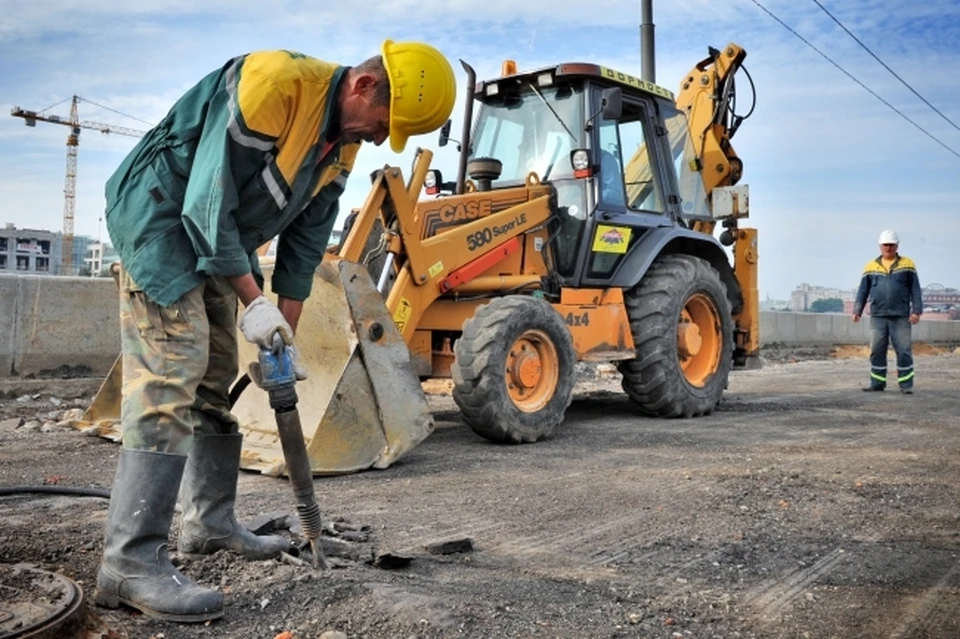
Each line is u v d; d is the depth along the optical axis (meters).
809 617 2.66
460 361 5.62
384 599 2.52
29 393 7.12
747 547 3.38
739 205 8.31
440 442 5.80
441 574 2.90
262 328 2.46
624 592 2.81
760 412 7.68
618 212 6.97
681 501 4.09
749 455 5.36
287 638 2.29
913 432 6.45
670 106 7.88
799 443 5.86
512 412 5.66
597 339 6.65
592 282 6.80
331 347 4.91
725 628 2.54
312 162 2.60
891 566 3.18
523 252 6.61
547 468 4.89
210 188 2.35
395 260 5.85
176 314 2.49
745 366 8.39
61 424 6.01
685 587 2.89
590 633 2.42
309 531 2.73
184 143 2.49
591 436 6.12
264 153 2.46
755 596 2.83
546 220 6.71
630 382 7.12
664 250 7.66
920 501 4.18
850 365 14.71
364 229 5.55
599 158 6.80
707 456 5.32
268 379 2.53
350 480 4.52
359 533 3.34
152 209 2.46
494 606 2.57
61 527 3.39
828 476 4.70
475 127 7.37
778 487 4.41
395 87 2.56
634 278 6.90
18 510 3.69
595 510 3.91
